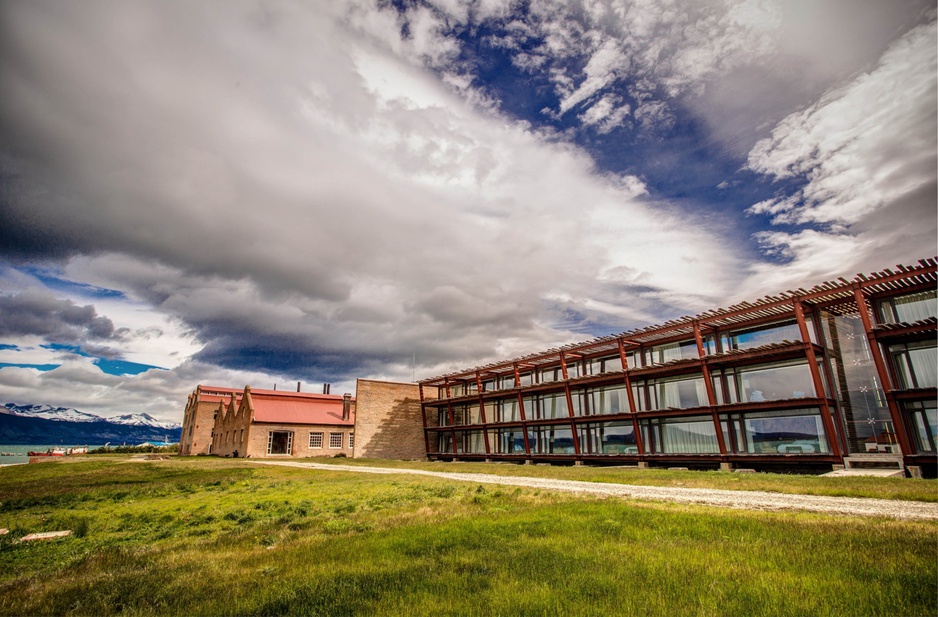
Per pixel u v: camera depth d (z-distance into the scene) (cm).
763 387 2681
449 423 5128
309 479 2106
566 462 3650
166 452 8262
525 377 4359
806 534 711
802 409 2450
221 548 784
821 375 2481
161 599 526
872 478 1614
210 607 493
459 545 718
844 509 992
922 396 2006
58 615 502
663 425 3084
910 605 432
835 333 2645
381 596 503
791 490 1303
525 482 1834
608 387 3525
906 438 2016
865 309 2186
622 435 3331
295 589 534
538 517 935
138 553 762
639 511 963
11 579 661
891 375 2270
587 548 675
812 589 482
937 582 480
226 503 1362
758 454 2450
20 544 889
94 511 1287
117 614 499
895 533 696
